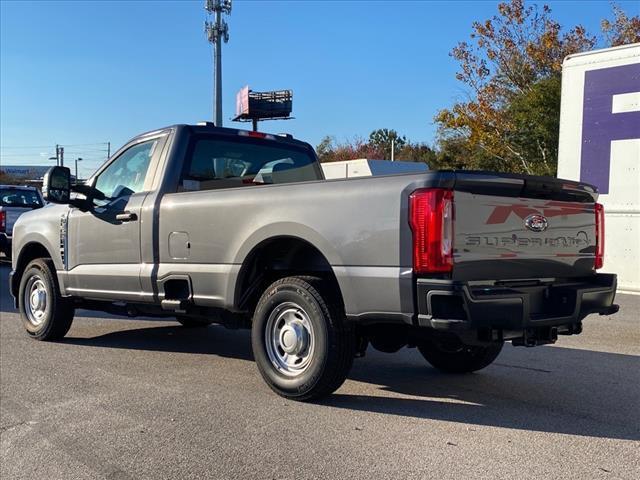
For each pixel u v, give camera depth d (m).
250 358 6.71
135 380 5.79
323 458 3.96
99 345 7.38
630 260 11.33
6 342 7.48
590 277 5.28
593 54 11.79
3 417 4.80
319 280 5.00
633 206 11.27
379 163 23.55
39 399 5.23
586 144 11.90
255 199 5.20
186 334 8.15
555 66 25.09
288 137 7.33
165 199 5.96
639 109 11.17
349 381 5.79
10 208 16.20
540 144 23.44
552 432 4.42
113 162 6.91
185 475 3.74
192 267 5.66
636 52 11.21
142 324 8.89
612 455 4.00
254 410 4.88
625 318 9.06
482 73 27.06
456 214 4.23
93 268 6.68
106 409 4.95
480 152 26.84
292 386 5.00
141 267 6.12
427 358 6.17
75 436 4.39
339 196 4.66
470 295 4.13
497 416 4.77
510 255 4.55
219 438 4.31
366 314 4.51
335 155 59.78
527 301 4.39
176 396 5.27
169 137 6.33
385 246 4.39
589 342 7.51
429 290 4.18
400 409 4.92
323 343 4.81
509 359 6.69
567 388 5.57
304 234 4.83
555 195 4.93
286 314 5.13
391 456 3.98
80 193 6.73
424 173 4.28
